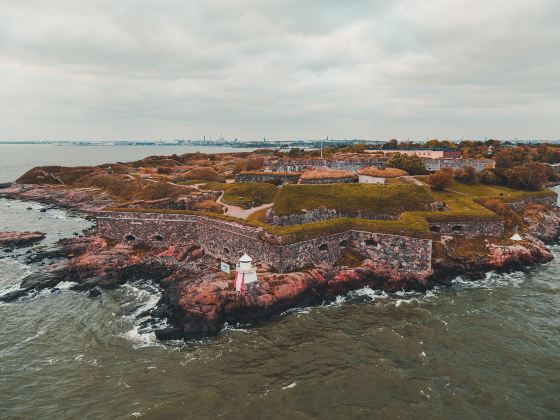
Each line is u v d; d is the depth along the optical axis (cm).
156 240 4581
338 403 2188
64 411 2175
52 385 2405
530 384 2338
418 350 2697
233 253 4019
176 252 4353
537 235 5356
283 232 3644
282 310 3278
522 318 3150
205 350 2759
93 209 8038
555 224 5912
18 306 3475
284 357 2644
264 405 2178
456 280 3903
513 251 4212
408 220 4091
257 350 2741
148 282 4019
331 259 3916
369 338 2861
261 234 3706
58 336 2988
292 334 2941
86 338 2955
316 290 3503
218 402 2211
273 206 4662
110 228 4738
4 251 5031
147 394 2305
